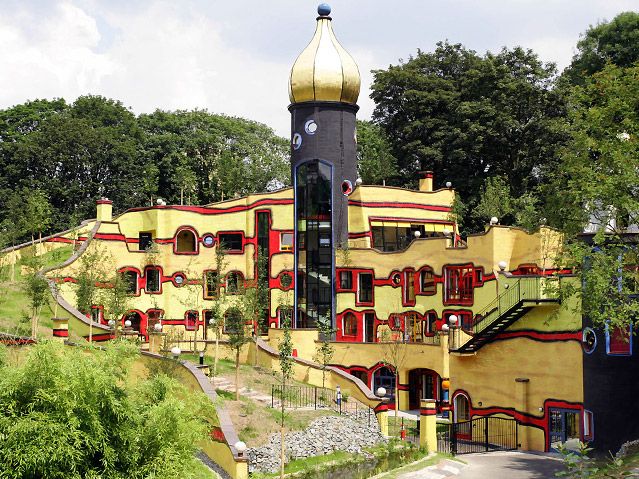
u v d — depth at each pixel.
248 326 53.50
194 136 98.81
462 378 48.88
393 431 45.91
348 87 63.81
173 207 67.31
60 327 46.56
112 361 25.39
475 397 47.88
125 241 66.81
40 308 53.84
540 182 76.00
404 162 82.94
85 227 76.94
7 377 22.28
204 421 32.81
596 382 38.81
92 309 59.78
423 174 69.75
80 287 57.06
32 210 74.12
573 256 36.62
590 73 76.19
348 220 64.25
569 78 76.75
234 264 66.56
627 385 38.22
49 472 21.48
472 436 47.59
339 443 40.56
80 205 90.56
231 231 67.06
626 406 38.16
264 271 62.12
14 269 66.62
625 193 35.50
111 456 22.84
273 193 66.12
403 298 58.78
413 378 54.56
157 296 66.69
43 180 89.69
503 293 48.03
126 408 24.02
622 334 38.50
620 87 37.88
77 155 90.88
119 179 92.81
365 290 61.41
